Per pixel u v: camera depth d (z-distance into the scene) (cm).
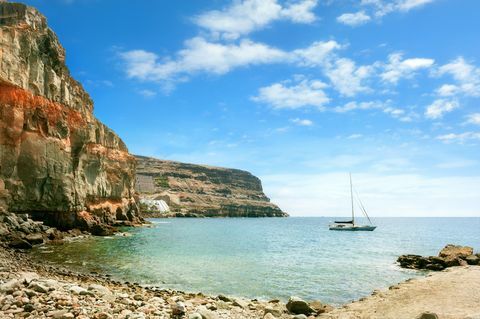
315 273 3272
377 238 8725
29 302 1238
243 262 3794
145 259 3672
